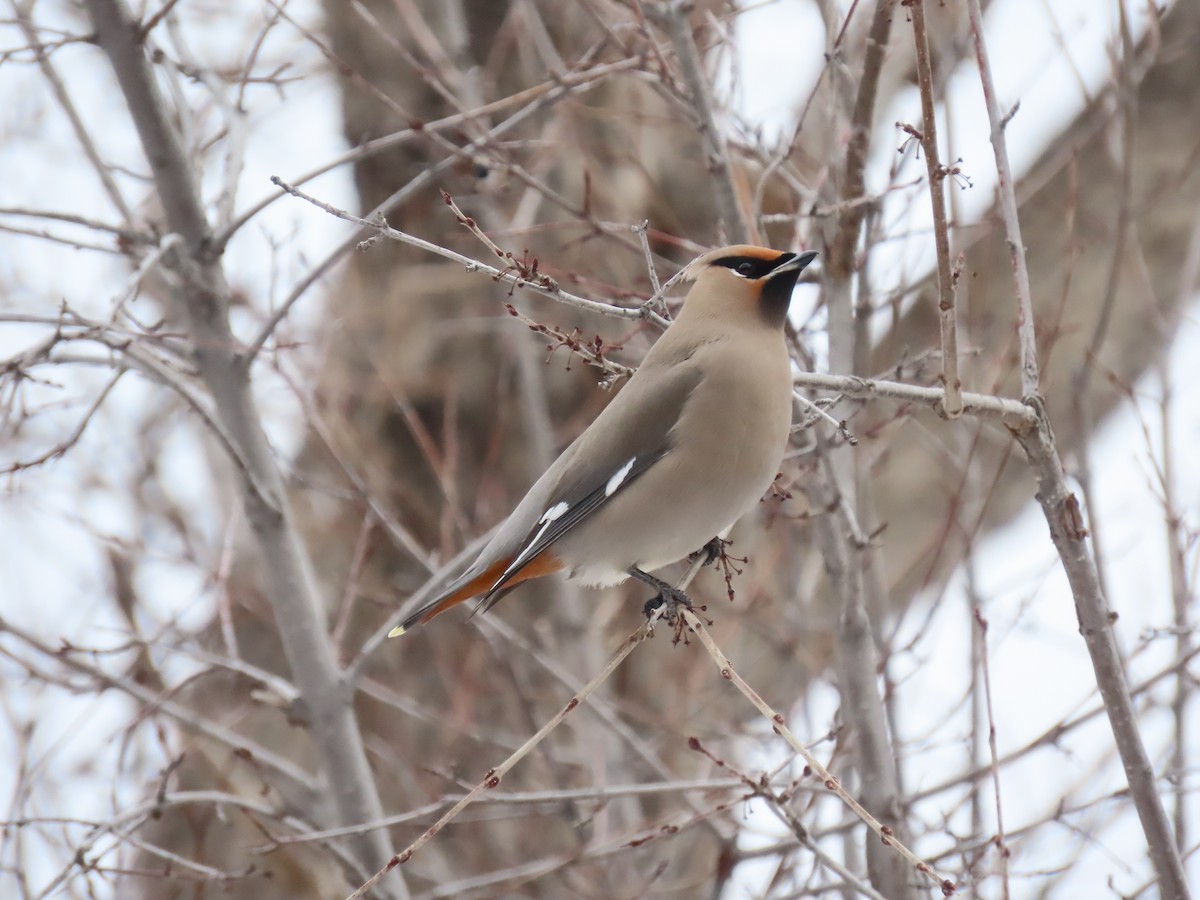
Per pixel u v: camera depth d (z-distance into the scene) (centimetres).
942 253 757
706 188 1398
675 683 1363
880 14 1005
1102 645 818
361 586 1383
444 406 1436
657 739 1330
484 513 1358
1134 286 1377
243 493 1094
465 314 1424
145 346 1093
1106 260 1373
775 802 905
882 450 1195
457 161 1154
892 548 1449
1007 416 803
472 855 1309
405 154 1442
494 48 1361
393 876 1097
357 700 1377
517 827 1319
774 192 1277
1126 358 1389
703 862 1297
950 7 1177
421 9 1430
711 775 1296
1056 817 974
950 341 771
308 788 1108
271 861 1288
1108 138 1181
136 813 1027
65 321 966
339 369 1426
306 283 1100
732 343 952
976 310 1248
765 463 951
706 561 985
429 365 1426
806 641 1328
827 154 1085
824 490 1062
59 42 1076
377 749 1316
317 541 1412
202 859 1209
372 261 1457
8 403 957
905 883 989
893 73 1238
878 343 1336
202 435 1484
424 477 1434
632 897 1134
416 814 1034
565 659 1363
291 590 1112
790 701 1303
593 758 1270
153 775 1259
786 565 1409
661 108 1387
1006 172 803
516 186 1389
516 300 1400
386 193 1455
